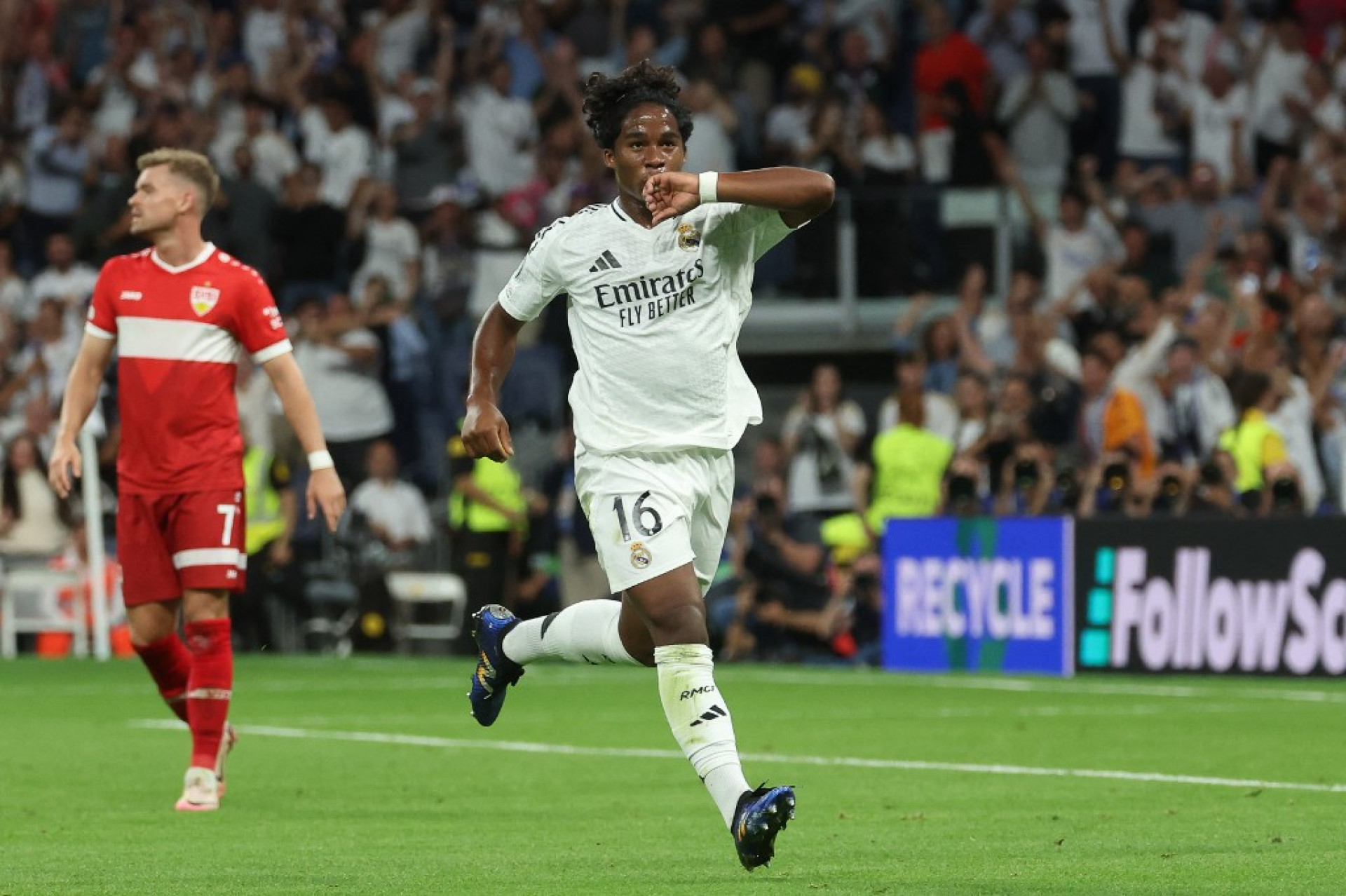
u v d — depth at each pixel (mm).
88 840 17891
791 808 13617
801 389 60000
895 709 33219
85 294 57844
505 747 27312
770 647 46875
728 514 15852
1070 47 60844
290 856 16703
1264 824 18547
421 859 16500
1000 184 58281
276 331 20906
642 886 14820
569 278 15648
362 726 30844
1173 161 60281
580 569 48812
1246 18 62844
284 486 50344
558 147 60281
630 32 65188
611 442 15352
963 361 51438
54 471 20719
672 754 26328
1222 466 41719
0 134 64875
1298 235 55406
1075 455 48469
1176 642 39969
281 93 64375
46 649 51000
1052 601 41219
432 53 66062
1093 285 53188
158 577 20781
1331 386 46812
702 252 15352
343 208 60844
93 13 67000
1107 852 16625
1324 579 38719
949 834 17969
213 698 20547
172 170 20609
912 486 46094
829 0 64062
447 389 56906
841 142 59562
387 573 50156
